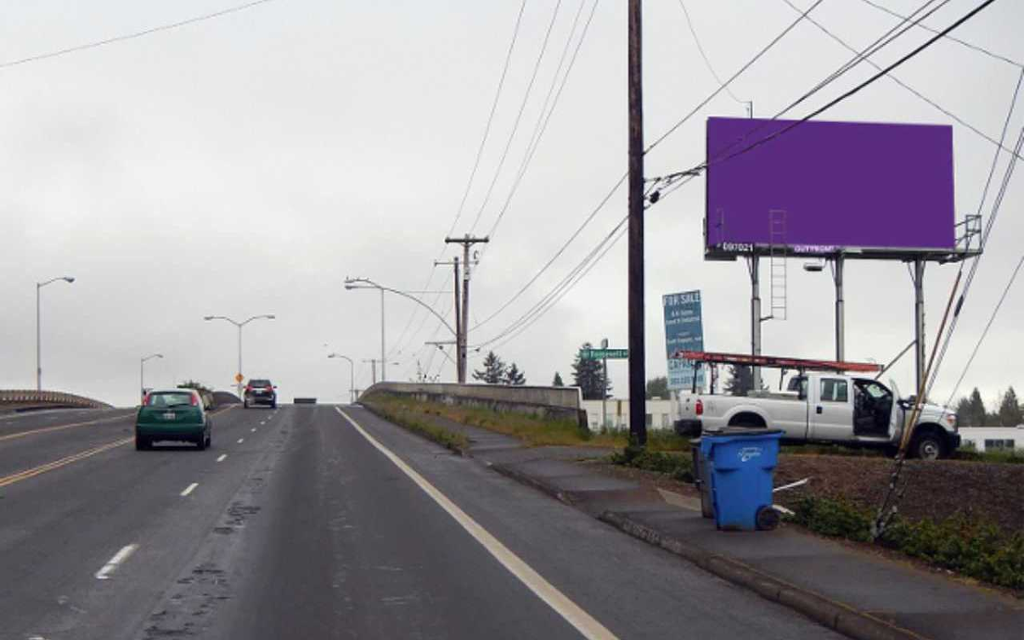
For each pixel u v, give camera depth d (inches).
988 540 507.5
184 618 407.5
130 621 402.6
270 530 634.8
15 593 453.4
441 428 1540.4
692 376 1481.3
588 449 1171.3
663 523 623.5
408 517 692.1
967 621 378.6
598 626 394.6
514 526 655.1
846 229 1743.4
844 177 1748.3
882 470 911.7
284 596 447.5
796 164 1739.7
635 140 943.7
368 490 852.6
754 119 1731.1
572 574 498.3
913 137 1764.3
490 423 1637.6
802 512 617.9
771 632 387.5
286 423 2073.1
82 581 479.2
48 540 595.2
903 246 1753.2
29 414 2517.2
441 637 378.3
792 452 1114.1
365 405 3132.4
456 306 2588.6
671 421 1492.4
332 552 557.0
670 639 376.5
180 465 1085.1
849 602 410.0
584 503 740.7
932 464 932.0
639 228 945.5
